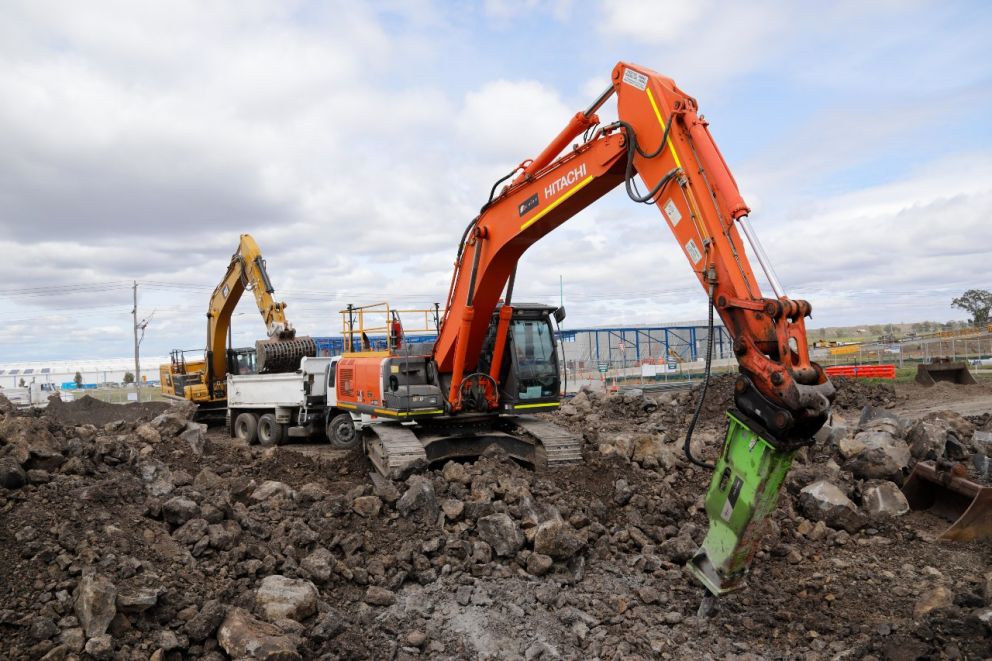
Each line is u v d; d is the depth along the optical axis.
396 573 6.19
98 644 4.28
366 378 10.73
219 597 5.15
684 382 33.28
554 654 5.08
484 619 5.61
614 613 5.71
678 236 6.12
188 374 20.56
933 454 9.20
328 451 13.51
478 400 9.74
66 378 71.94
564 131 7.55
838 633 5.23
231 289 18.06
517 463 9.53
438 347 9.95
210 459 9.70
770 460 4.98
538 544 6.45
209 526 6.01
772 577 6.24
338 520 6.86
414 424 10.10
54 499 5.88
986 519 6.97
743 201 5.56
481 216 9.05
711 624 5.46
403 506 7.04
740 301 5.35
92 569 4.95
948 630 4.88
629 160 6.59
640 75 6.62
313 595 5.35
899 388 19.89
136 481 6.45
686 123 6.07
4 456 6.42
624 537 7.00
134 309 41.34
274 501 7.15
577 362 41.38
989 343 43.56
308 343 16.77
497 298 9.33
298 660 4.62
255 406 16.61
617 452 8.99
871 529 7.16
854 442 9.28
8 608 4.54
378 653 5.09
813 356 44.78
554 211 7.89
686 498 7.97
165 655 4.53
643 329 46.09
